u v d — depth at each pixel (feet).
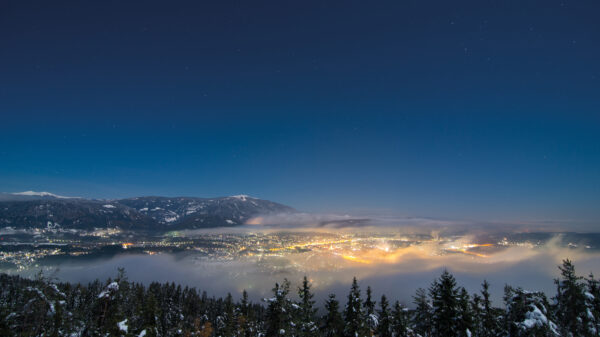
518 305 110.11
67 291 234.17
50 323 143.23
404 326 126.93
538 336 101.24
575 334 116.37
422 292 133.80
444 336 111.34
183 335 203.00
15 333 133.69
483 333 124.36
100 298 142.41
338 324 135.54
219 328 202.18
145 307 179.01
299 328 152.97
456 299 113.39
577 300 118.01
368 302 143.64
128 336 136.67
